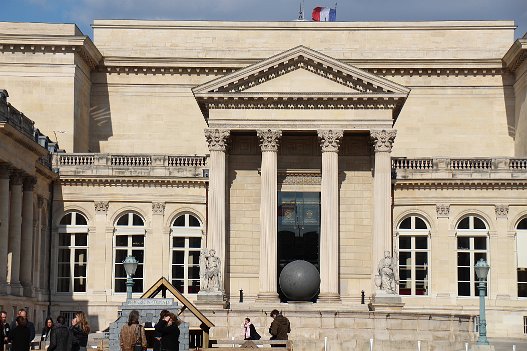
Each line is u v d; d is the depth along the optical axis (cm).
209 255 7350
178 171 8344
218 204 7662
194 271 8325
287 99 7681
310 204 8038
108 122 9681
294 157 8044
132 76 9738
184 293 8294
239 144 8069
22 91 9044
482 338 5678
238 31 9862
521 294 8269
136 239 8356
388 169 7669
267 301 7550
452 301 8206
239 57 9738
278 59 7662
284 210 8025
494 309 8162
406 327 6469
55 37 9019
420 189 8338
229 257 7925
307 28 9844
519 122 9375
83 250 8331
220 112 7731
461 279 8275
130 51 9819
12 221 7256
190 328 4969
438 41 9800
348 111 7712
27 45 9038
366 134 7894
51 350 3509
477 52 9769
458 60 9588
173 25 9881
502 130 9612
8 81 9044
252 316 6488
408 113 9638
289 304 7231
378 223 7612
